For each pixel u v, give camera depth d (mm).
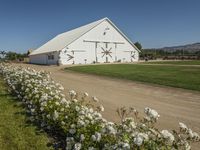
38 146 5797
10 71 17109
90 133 5039
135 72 22688
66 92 12992
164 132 3953
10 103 9930
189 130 4105
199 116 8234
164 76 18812
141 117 7953
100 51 47094
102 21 47062
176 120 7805
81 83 16891
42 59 51500
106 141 4492
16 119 7809
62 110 6445
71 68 30500
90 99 10977
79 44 44719
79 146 4770
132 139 4172
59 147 5730
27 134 6539
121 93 12727
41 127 6984
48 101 7211
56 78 20250
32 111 7613
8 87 13766
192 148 5625
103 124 5207
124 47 49875
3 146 5848
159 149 3934
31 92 9227
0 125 7285
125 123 4770
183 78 17172
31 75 12219
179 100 10727
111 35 48281
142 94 12359
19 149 5668
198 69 24594
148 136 4133
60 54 42844
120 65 34625
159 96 11750
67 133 5781
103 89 14141
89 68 29281
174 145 3975
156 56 64875
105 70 25734
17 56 68188
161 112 8805
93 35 46188
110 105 9906
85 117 5566
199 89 12906
